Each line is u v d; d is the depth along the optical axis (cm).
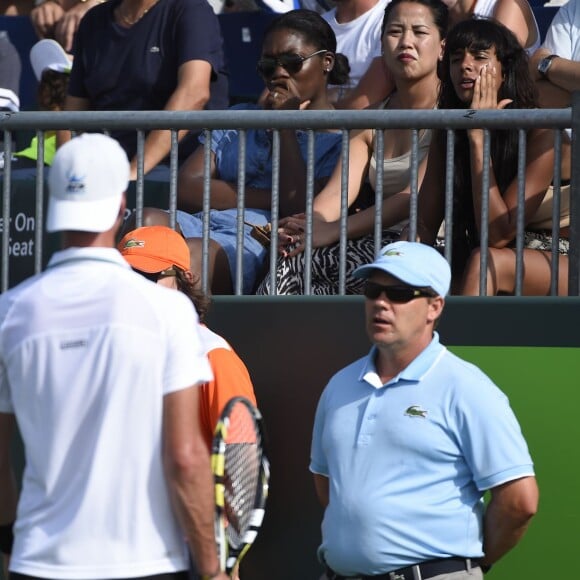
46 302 1170
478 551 1445
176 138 1852
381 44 2317
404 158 2020
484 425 1416
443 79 2019
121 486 1133
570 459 1669
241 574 1795
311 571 1762
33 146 2458
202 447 1147
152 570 1138
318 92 2219
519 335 1689
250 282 1981
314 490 1761
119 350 1136
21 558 1152
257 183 2138
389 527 1423
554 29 2406
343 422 1492
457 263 1908
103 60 2386
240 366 1622
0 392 1202
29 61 2966
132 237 1697
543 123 1738
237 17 2772
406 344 1477
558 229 1777
